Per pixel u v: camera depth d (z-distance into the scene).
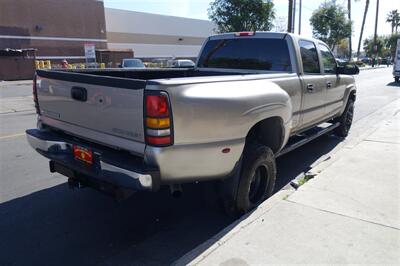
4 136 8.08
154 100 2.90
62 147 3.86
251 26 28.55
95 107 3.42
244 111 3.53
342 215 3.71
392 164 5.31
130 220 4.06
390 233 3.36
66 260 3.29
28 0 36.62
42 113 4.32
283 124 4.25
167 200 4.58
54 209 4.31
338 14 45.09
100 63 38.81
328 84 5.95
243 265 2.89
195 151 3.20
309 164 6.04
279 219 3.62
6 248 3.47
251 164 3.81
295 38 5.10
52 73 3.94
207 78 3.33
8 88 22.44
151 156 3.00
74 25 40.62
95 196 4.69
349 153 5.89
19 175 5.46
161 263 3.25
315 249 3.10
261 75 4.11
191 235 3.74
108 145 3.40
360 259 2.96
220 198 3.88
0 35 34.97
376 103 13.36
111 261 3.27
